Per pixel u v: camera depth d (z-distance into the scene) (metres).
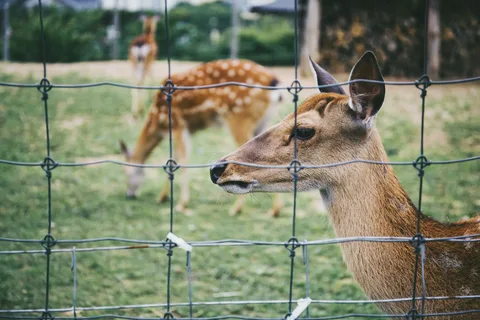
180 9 32.62
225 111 7.32
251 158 3.11
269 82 7.27
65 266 5.17
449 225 3.15
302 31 17.72
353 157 3.04
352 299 4.59
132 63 13.70
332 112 3.03
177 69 18.19
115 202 7.09
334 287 4.84
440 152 8.55
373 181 3.04
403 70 16.38
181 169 7.20
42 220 6.20
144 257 5.49
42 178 7.69
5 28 22.12
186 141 7.40
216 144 9.92
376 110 2.91
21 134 9.88
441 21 16.38
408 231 3.04
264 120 7.39
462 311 2.84
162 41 25.31
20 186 7.33
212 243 2.65
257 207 7.13
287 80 15.83
